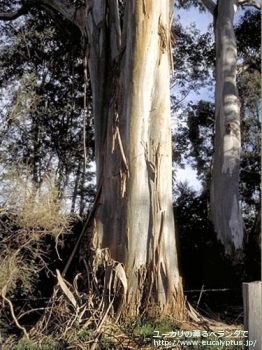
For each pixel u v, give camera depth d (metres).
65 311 8.86
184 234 16.27
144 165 10.22
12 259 10.05
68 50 19.09
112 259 9.80
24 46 20.28
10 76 20.08
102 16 11.66
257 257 15.74
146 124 10.33
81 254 10.38
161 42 10.58
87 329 8.53
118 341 8.22
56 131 20.67
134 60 10.35
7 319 9.64
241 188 24.34
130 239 9.92
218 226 16.22
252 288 4.89
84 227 10.51
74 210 13.16
